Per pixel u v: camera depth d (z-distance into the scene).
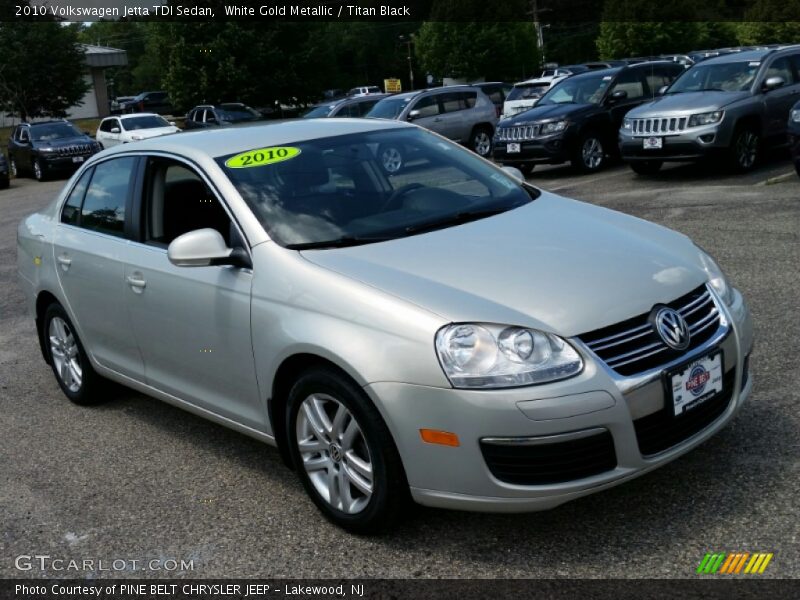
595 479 3.06
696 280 3.52
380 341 3.19
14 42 41.09
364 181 4.22
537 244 3.65
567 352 3.05
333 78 46.72
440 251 3.60
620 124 14.84
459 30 59.12
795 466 3.63
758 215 8.82
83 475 4.45
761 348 5.08
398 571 3.24
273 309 3.60
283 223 3.86
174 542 3.67
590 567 3.11
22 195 21.25
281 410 3.75
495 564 3.20
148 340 4.47
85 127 49.84
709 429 3.36
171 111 55.75
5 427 5.27
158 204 4.48
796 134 10.40
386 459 3.23
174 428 4.98
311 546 3.50
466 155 4.81
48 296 5.46
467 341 3.06
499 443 3.01
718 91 12.45
